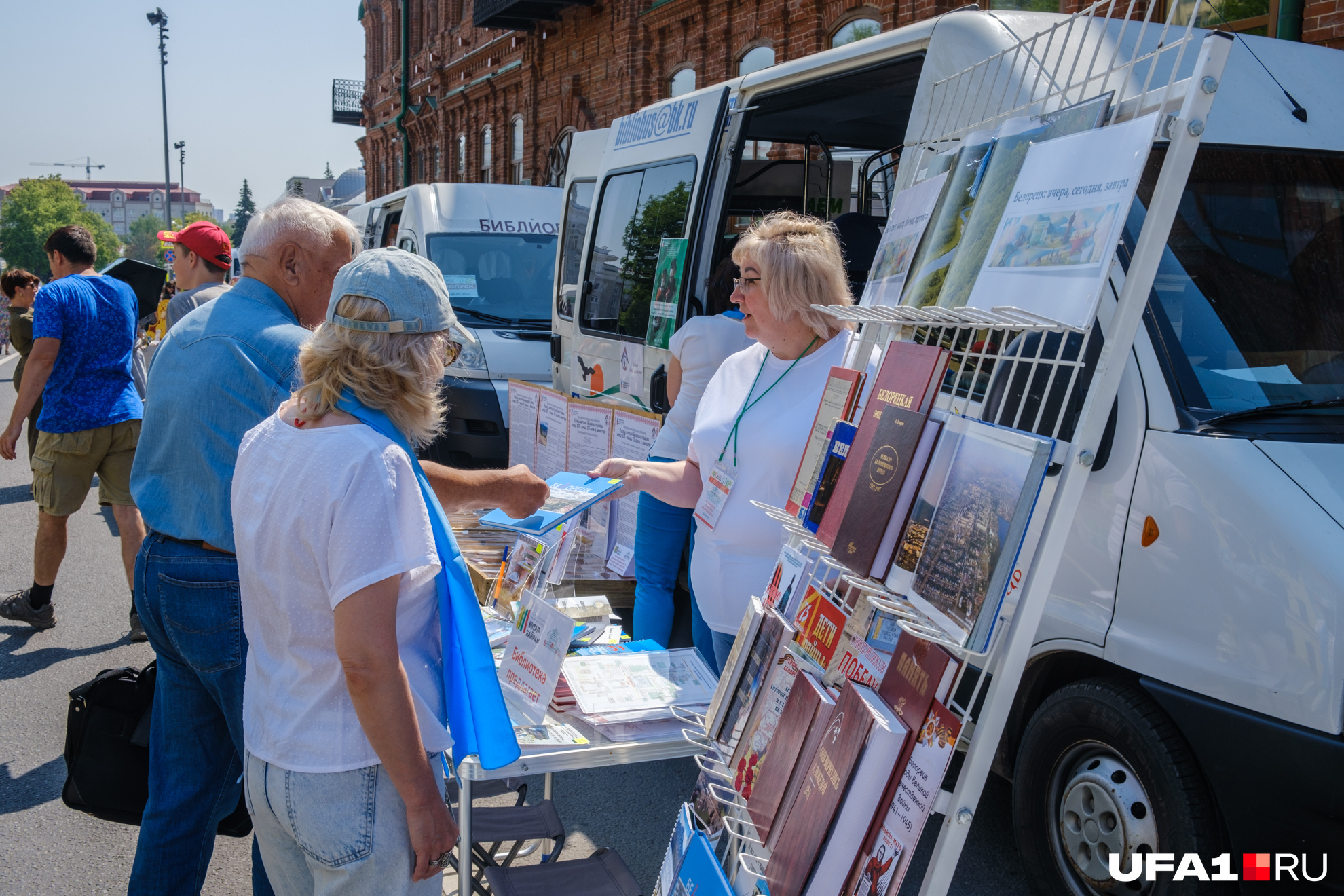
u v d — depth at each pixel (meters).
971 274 1.95
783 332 2.67
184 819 2.45
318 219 2.48
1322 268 2.93
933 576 1.71
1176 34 3.14
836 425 2.19
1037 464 1.54
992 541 1.58
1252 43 3.39
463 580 1.85
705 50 13.36
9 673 4.78
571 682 2.41
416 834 1.73
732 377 2.91
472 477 2.49
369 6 31.97
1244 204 2.95
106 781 2.75
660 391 5.12
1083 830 2.69
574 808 3.64
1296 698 2.16
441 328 1.76
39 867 3.26
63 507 5.14
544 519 2.53
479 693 1.80
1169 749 2.44
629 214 5.80
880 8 10.27
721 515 2.75
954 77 2.71
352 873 1.74
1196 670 2.34
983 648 1.56
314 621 1.72
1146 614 2.47
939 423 1.84
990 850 3.30
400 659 1.77
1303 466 2.30
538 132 18.50
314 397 1.76
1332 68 3.45
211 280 4.40
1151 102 1.62
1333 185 3.11
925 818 1.58
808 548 2.23
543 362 8.06
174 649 2.42
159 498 2.40
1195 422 2.46
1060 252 1.68
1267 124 3.15
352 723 1.74
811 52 11.30
